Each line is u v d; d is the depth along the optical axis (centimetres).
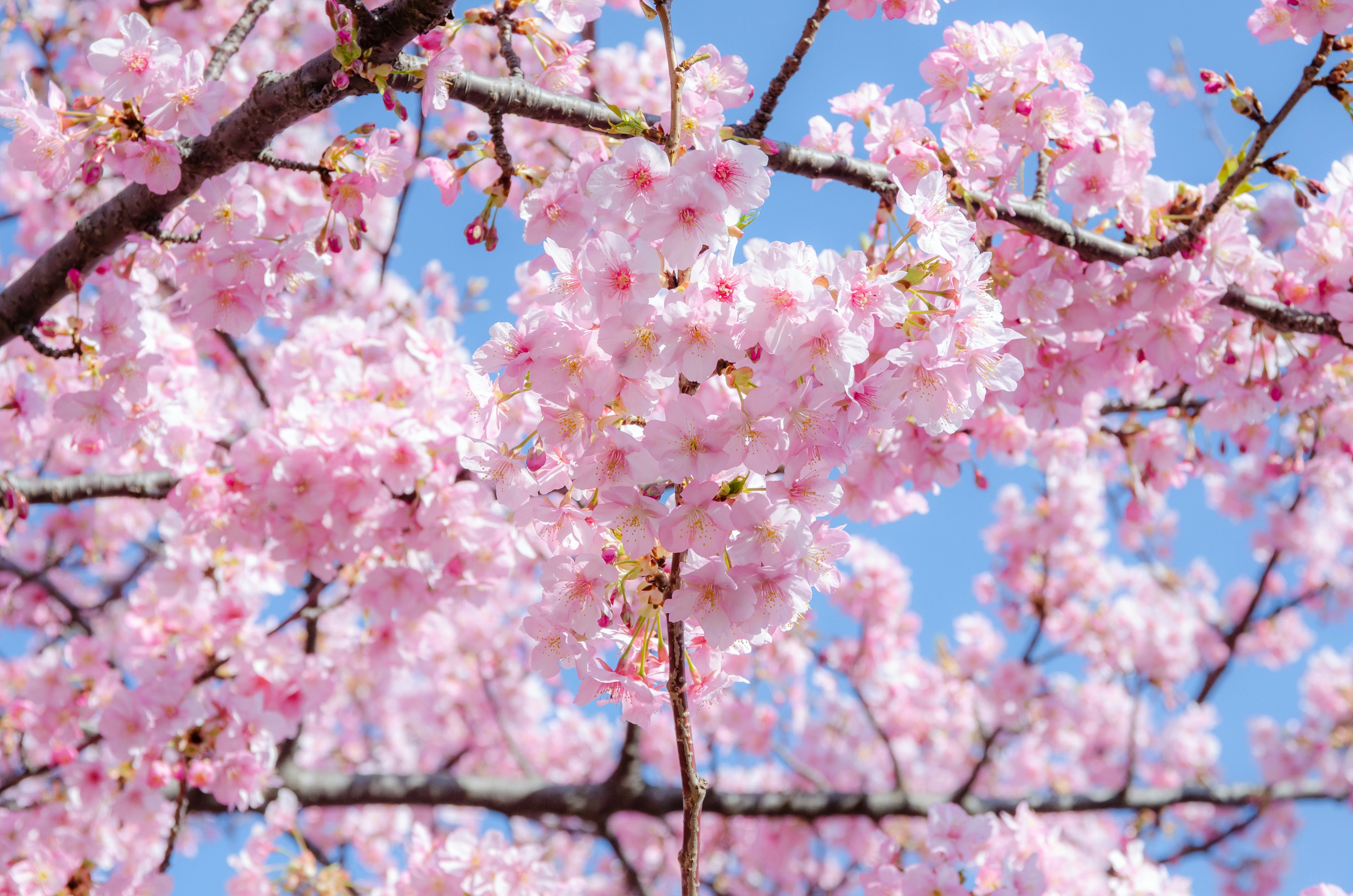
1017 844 446
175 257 356
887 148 366
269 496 394
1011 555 847
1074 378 405
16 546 802
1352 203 373
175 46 275
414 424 397
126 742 448
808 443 208
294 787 646
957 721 954
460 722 1041
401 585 436
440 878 455
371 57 281
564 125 320
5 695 568
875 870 446
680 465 202
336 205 312
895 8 340
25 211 804
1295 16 333
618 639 232
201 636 506
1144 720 1002
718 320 202
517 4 307
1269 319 386
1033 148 352
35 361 484
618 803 684
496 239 309
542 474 224
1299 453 495
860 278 210
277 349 469
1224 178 357
